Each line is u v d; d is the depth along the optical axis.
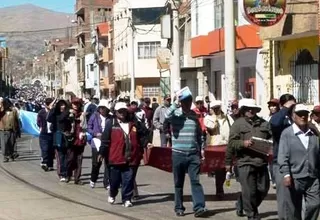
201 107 18.31
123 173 13.23
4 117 23.20
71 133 16.70
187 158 11.94
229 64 20.61
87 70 93.56
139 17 68.38
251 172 10.97
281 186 10.10
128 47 70.12
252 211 11.06
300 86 23.80
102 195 14.86
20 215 12.30
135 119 13.35
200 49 34.47
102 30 84.12
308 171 9.48
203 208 11.93
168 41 42.75
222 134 15.10
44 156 20.06
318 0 20.33
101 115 15.80
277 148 11.00
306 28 21.02
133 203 13.65
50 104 19.95
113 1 79.00
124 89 74.12
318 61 22.14
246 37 28.23
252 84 29.78
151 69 67.88
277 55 25.67
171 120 12.05
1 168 20.98
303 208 9.66
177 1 37.69
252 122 11.11
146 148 13.59
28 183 17.00
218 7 34.31
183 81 44.22
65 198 14.37
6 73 134.75
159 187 16.03
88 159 24.17
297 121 9.52
